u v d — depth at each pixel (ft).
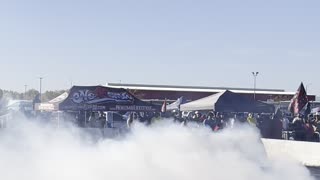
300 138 67.97
